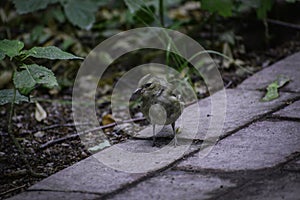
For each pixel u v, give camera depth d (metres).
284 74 4.77
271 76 4.77
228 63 5.34
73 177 3.16
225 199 2.75
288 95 4.29
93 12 5.45
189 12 7.05
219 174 3.05
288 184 2.85
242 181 2.94
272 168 3.06
